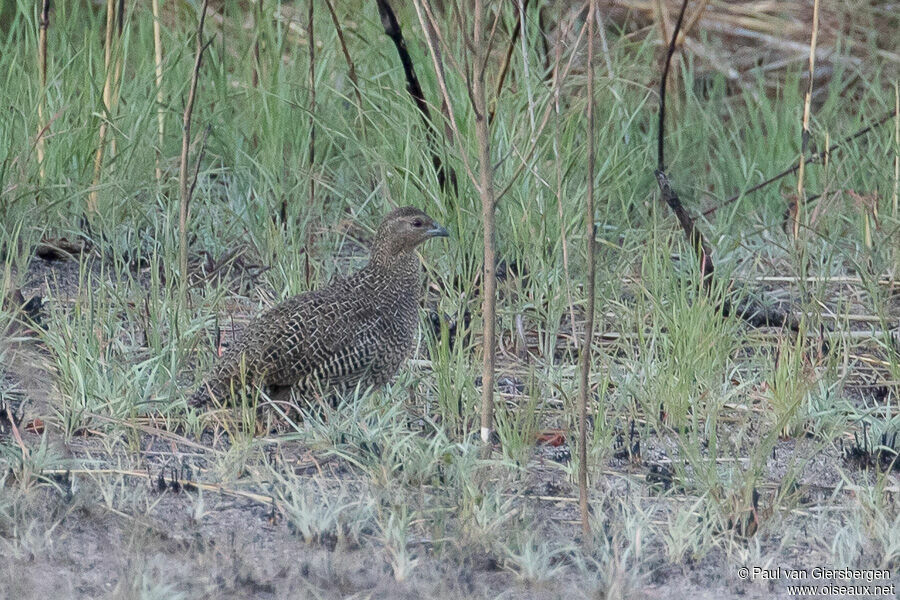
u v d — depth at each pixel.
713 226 14.45
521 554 7.58
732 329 11.29
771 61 19.84
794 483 8.83
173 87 14.70
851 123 16.61
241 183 14.23
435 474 8.65
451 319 11.81
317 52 15.37
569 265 12.76
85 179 13.52
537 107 12.88
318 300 9.79
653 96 17.00
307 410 9.88
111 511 8.00
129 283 12.52
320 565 7.37
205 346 11.16
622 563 7.41
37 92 13.62
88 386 9.80
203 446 9.18
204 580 7.08
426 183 13.08
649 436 9.86
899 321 12.59
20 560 7.25
